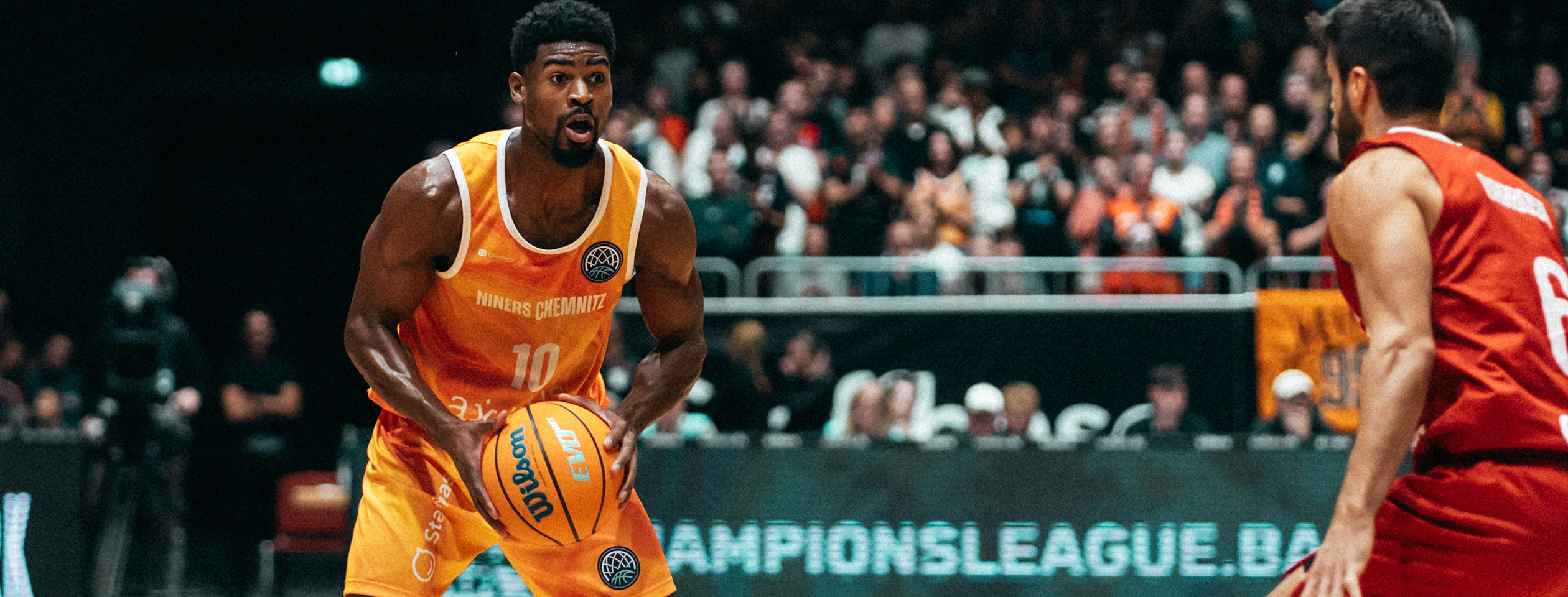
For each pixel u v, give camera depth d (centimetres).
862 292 1217
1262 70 1526
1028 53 1586
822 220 1327
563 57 417
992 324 1038
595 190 443
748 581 848
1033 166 1366
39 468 1001
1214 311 1023
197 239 1956
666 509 850
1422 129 397
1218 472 846
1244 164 1283
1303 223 1291
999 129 1421
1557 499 370
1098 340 1033
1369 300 369
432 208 438
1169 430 980
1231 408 1018
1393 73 396
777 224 1297
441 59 1906
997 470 850
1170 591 843
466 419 491
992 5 1582
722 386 1040
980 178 1356
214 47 1894
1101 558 845
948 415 1031
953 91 1428
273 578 1173
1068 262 1152
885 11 1634
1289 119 1403
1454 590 377
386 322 459
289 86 1897
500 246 445
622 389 1022
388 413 498
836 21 1666
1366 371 362
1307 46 1530
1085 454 850
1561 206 1257
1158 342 1028
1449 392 378
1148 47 1559
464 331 472
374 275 454
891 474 852
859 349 1042
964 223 1297
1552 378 376
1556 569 373
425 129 1964
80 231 1817
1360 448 355
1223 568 841
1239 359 1018
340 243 1988
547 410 448
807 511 852
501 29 1881
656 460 852
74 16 1816
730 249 1252
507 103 1439
